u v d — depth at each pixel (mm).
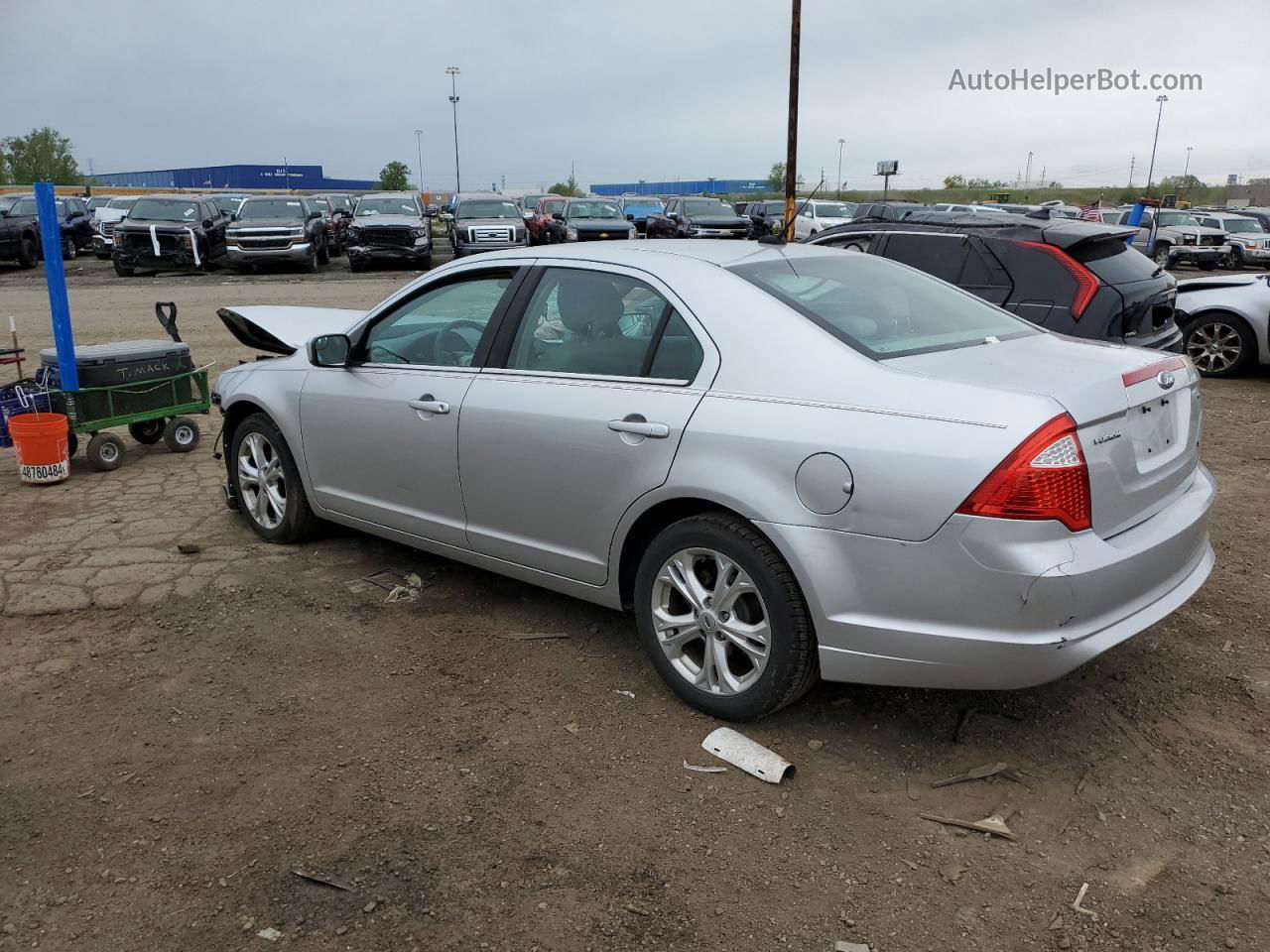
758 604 3283
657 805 2986
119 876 2684
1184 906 2535
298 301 17297
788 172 17141
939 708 3521
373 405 4449
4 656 3941
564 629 4223
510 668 3871
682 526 3367
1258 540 5180
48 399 6461
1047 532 2766
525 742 3342
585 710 3547
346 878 2672
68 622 4262
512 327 4000
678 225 27078
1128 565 2908
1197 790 3021
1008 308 7430
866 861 2730
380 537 5125
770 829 2869
